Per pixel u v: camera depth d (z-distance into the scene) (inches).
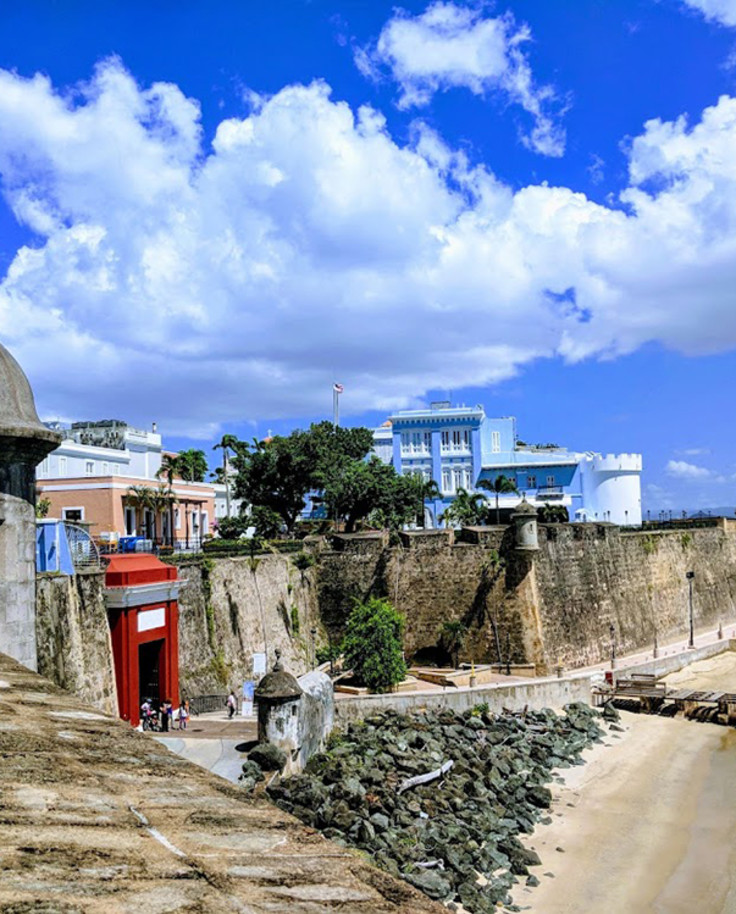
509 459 4035.4
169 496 2479.1
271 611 2084.2
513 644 2269.9
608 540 2689.5
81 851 139.3
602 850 1262.3
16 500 601.3
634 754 1743.4
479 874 1143.6
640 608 2785.4
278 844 154.9
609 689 2128.4
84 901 119.5
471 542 2385.6
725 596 3373.5
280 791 1111.0
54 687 290.4
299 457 3016.7
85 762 197.2
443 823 1246.3
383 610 2014.0
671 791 1521.9
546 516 3331.7
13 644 593.3
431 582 2369.6
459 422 4018.2
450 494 3983.8
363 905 129.6
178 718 1358.3
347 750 1444.4
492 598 2313.0
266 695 1222.9
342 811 1133.1
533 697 1973.4
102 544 1831.9
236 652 1862.7
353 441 3334.2
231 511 3543.3
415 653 2347.4
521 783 1494.8
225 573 1903.3
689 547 3193.9
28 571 616.7
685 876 1173.1
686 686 2330.2
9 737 211.2
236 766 1134.4
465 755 1555.1
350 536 2438.5
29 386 641.0
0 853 135.0
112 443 2768.2
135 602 1214.9
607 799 1481.3
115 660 1179.3
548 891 1120.8
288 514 3149.6
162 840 149.5
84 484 2206.0
